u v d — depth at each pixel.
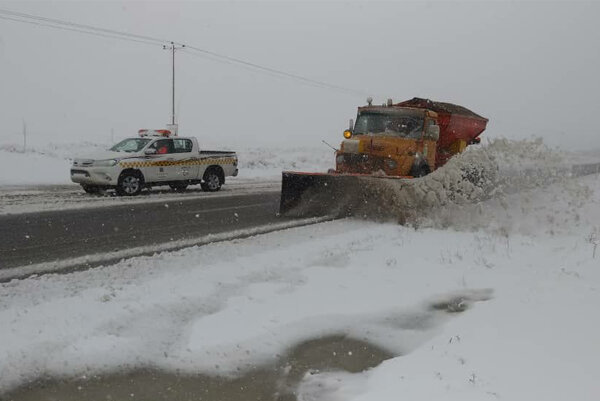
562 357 4.21
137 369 4.16
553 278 6.61
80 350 4.32
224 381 4.05
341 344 4.74
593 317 5.07
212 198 14.94
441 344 4.65
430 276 6.80
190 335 4.74
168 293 5.73
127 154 14.83
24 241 8.46
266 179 24.12
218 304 5.56
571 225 9.86
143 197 14.48
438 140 15.19
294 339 4.78
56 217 10.73
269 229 10.10
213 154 17.11
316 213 12.33
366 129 14.23
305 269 6.98
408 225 10.63
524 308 5.43
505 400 3.54
